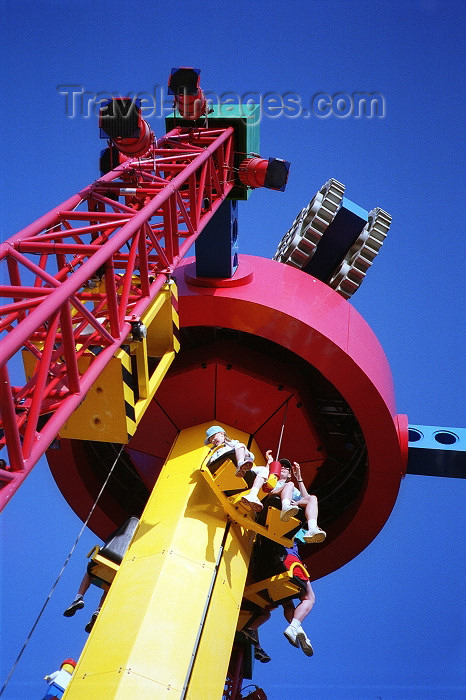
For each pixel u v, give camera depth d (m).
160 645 14.48
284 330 19.75
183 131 20.66
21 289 12.30
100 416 13.83
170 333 16.45
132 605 15.17
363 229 24.23
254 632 19.94
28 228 14.53
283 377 20.56
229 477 17.23
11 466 10.52
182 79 19.27
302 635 17.77
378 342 21.61
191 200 18.00
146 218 14.34
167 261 16.39
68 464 22.59
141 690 13.74
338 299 21.41
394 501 21.17
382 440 20.25
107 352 13.33
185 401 20.52
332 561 22.50
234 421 20.55
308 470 20.92
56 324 11.19
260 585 18.22
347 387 19.83
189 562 16.25
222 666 15.41
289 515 16.94
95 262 12.08
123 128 16.61
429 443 22.30
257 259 22.09
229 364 20.27
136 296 15.77
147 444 21.36
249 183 21.03
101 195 16.83
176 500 17.58
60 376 12.87
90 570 17.86
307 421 20.41
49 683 17.02
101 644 14.62
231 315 19.91
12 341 9.72
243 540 17.69
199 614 15.39
